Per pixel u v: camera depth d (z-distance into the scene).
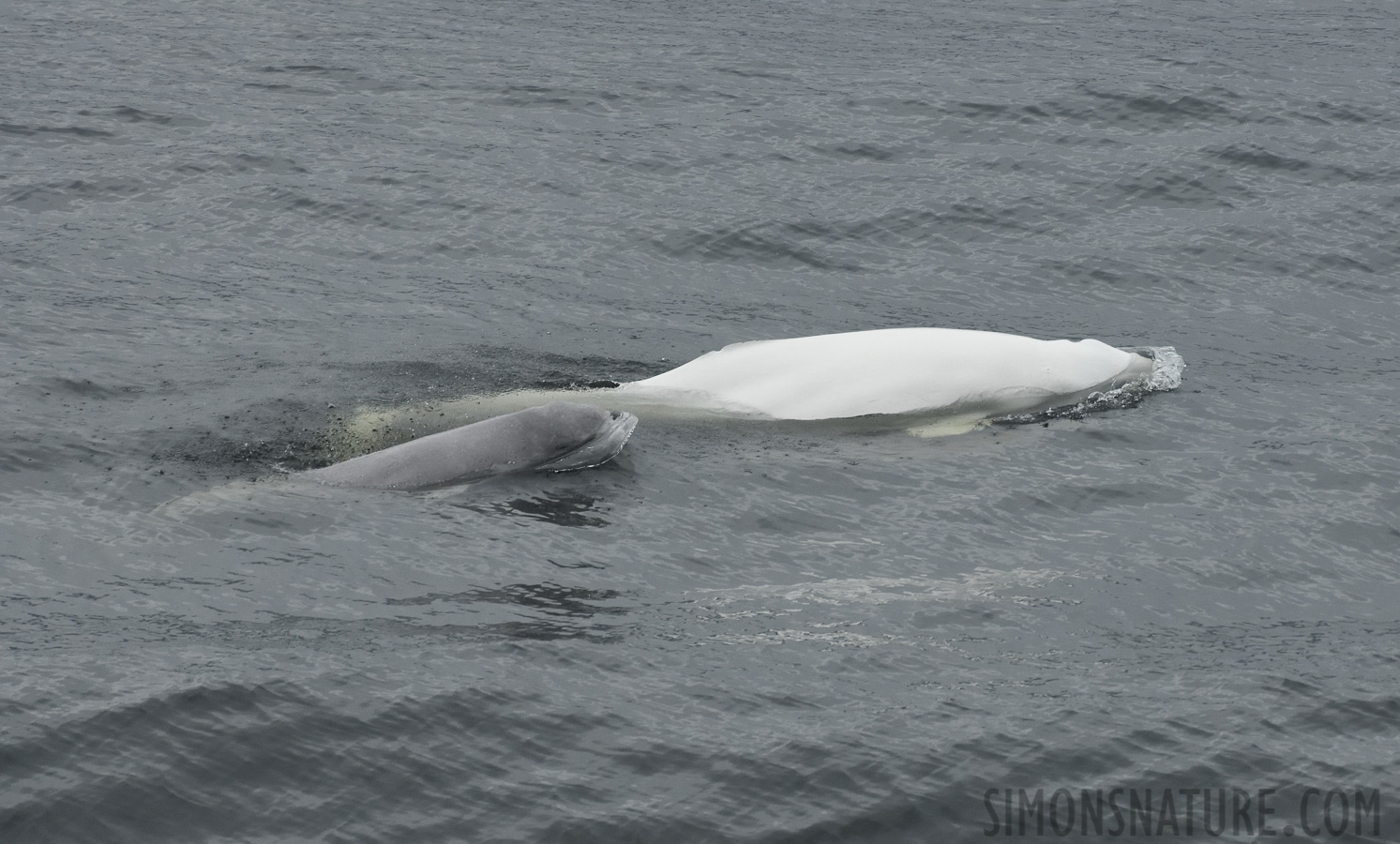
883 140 49.19
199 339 33.00
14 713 18.34
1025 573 23.41
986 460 27.53
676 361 32.91
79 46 56.97
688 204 43.44
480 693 19.30
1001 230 42.31
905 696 19.73
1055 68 56.97
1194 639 21.56
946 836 17.11
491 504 25.05
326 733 18.34
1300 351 34.28
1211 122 50.62
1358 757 18.62
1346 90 54.47
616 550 23.64
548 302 36.53
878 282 38.84
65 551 22.78
